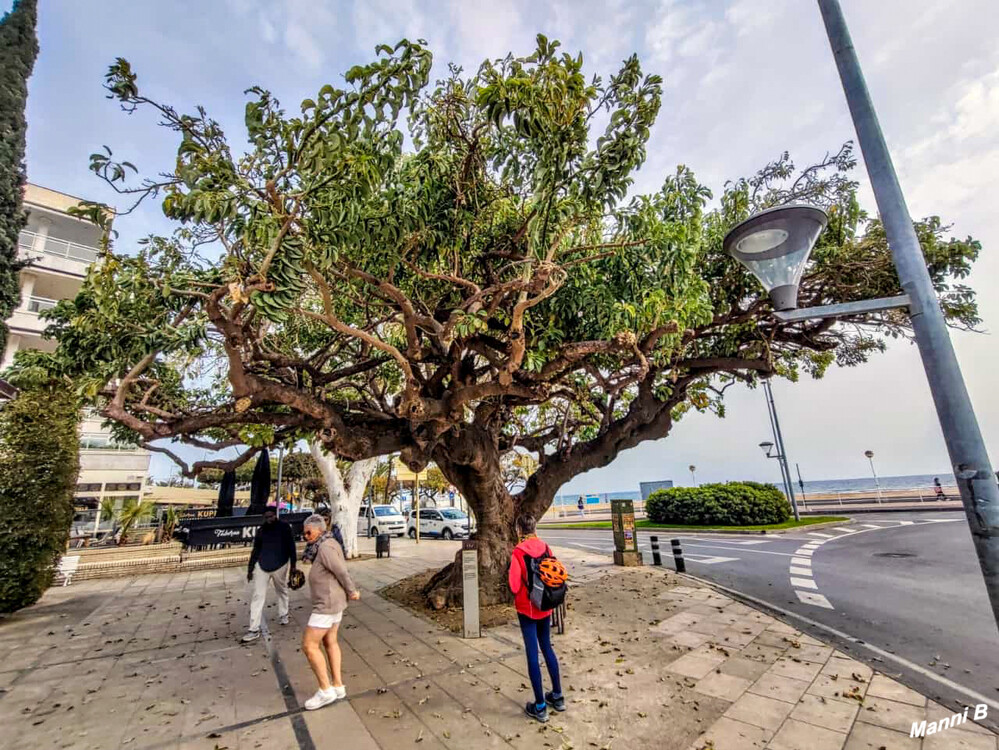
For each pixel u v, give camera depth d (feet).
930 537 47.55
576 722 13.24
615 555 41.42
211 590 34.14
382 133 13.16
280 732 12.96
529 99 12.04
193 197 10.39
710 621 23.02
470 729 12.95
